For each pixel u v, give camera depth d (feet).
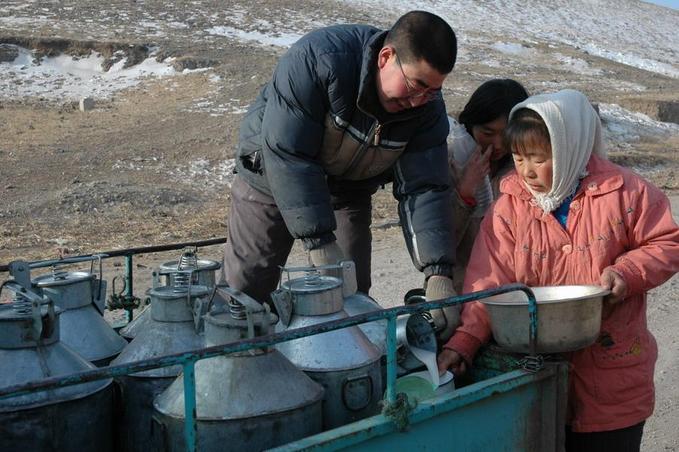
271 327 8.27
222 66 114.21
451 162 12.53
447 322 10.47
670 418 18.92
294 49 11.07
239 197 13.03
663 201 9.87
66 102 101.71
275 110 10.99
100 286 10.49
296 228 10.89
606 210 9.82
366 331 10.02
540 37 195.83
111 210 47.39
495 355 10.22
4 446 7.72
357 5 189.78
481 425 8.89
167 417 8.14
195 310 9.13
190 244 12.68
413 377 9.59
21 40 122.31
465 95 104.53
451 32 10.34
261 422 7.94
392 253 35.19
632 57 196.75
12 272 9.64
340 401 8.91
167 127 82.89
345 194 13.43
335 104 10.98
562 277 10.07
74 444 8.11
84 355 9.70
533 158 9.78
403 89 10.48
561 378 9.51
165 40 129.80
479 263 10.44
